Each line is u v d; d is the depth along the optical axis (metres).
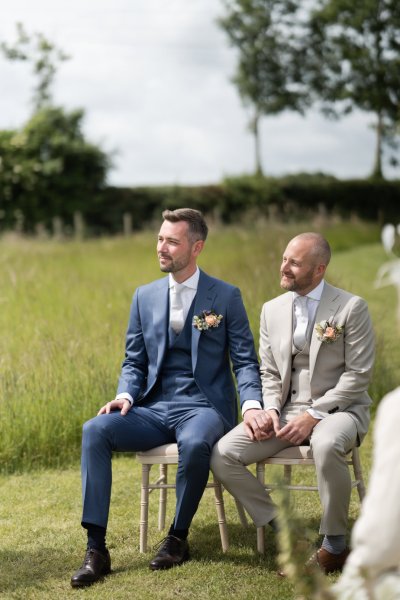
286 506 2.18
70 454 6.03
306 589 2.14
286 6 31.89
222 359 4.50
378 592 2.01
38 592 3.83
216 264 12.86
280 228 22.47
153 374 4.48
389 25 28.25
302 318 4.34
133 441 4.21
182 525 4.14
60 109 29.81
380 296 12.52
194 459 4.06
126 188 30.38
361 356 4.17
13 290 10.66
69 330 8.03
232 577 3.94
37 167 28.77
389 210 34.47
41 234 26.80
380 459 2.00
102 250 17.89
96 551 3.98
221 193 31.48
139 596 3.75
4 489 5.44
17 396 6.18
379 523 1.96
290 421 4.07
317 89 31.56
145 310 4.54
